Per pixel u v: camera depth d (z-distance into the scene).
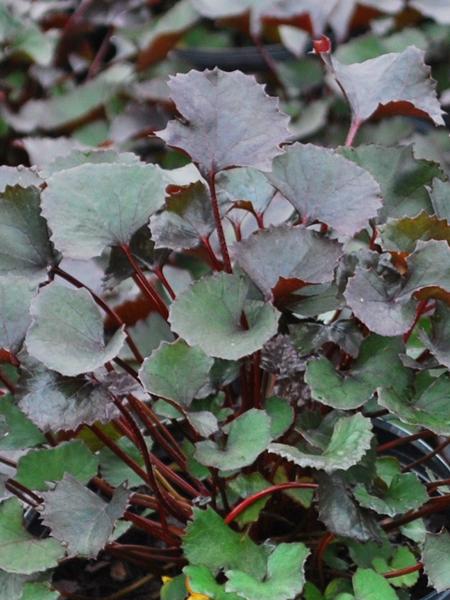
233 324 1.32
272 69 2.43
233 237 1.50
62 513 1.29
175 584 1.36
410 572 1.35
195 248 1.44
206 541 1.31
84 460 1.38
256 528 1.42
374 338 1.35
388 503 1.33
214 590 1.27
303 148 1.40
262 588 1.25
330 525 1.29
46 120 2.22
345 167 1.38
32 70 2.40
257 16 2.39
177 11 2.44
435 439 1.58
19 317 1.33
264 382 1.47
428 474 1.49
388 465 1.41
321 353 1.43
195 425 1.30
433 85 1.51
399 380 1.34
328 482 1.32
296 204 1.38
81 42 2.56
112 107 2.27
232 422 1.33
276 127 1.37
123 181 1.36
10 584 1.30
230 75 1.38
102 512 1.30
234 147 1.36
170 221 1.42
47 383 1.31
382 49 2.43
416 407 1.32
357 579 1.31
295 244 1.33
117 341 1.28
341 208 1.37
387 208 1.46
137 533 1.51
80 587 1.46
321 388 1.32
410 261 1.32
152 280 1.61
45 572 1.32
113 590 1.46
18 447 1.39
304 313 1.36
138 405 1.39
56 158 1.49
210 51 2.56
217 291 1.33
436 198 1.41
